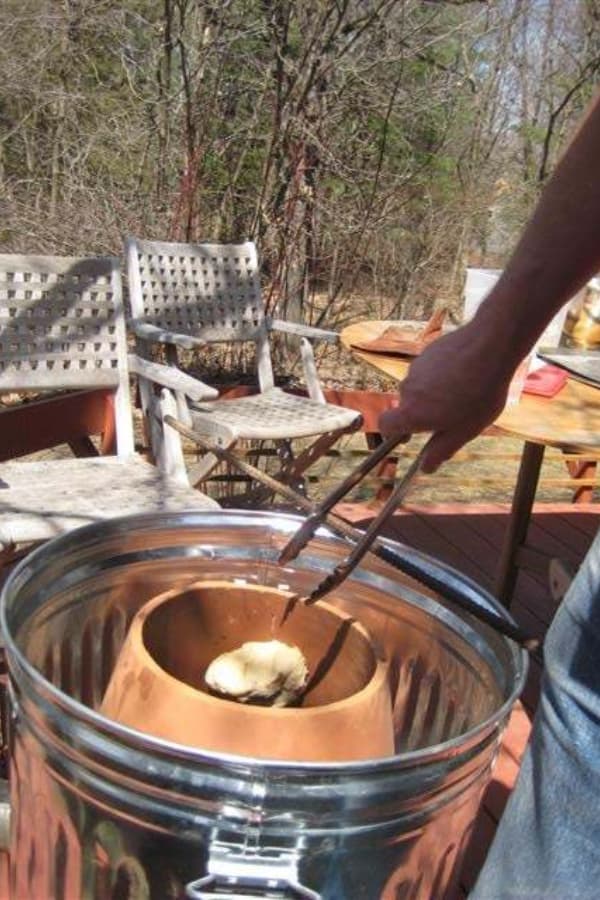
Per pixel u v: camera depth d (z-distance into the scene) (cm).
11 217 520
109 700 94
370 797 74
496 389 86
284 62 499
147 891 77
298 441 429
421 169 582
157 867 76
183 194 501
